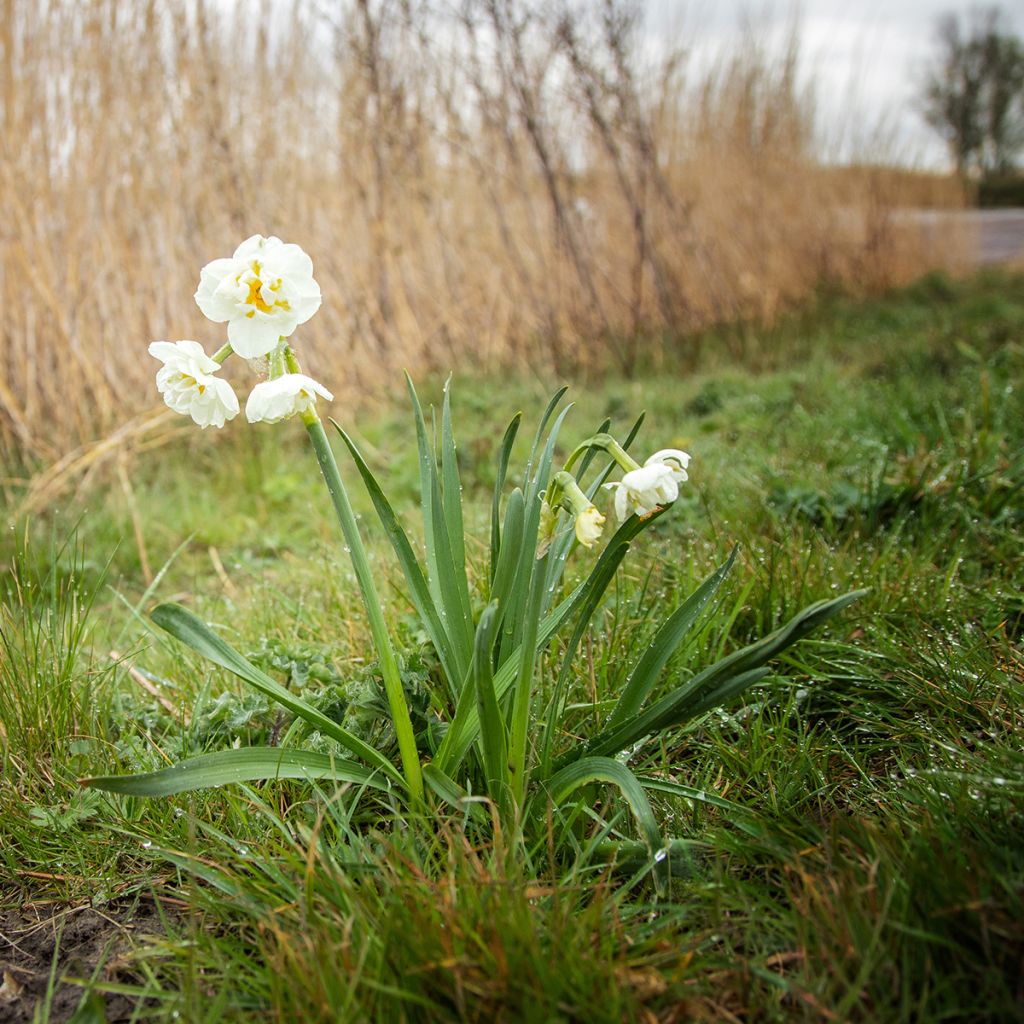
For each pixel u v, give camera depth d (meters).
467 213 6.84
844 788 1.98
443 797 1.75
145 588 3.61
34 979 1.65
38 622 2.45
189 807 1.88
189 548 4.04
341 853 1.71
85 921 1.79
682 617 1.82
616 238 7.58
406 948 1.40
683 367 6.88
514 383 6.42
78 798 2.01
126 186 5.22
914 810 1.73
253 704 2.19
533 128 6.71
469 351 6.80
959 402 4.33
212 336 5.37
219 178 5.58
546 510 1.74
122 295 5.16
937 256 12.70
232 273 1.51
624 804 1.86
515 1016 1.32
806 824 1.71
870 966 1.34
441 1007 1.34
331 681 2.29
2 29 4.76
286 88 5.89
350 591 2.97
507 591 1.75
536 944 1.36
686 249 7.82
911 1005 1.33
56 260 5.00
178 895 1.79
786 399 5.28
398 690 1.74
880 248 10.91
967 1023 1.33
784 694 2.30
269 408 1.57
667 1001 1.39
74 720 2.26
